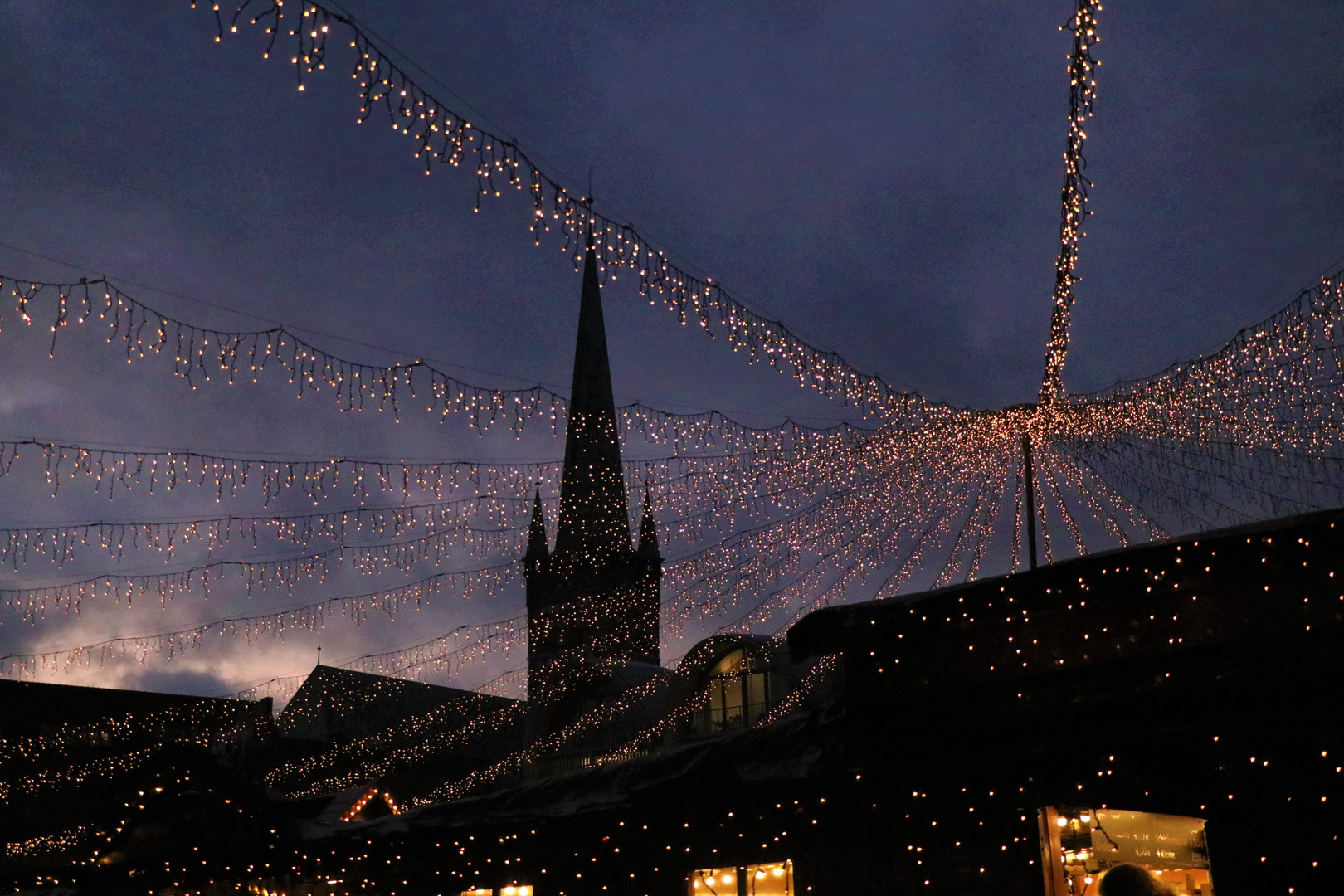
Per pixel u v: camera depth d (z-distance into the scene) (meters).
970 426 14.01
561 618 38.12
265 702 35.97
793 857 11.28
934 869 10.39
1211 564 9.43
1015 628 10.38
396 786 36.09
